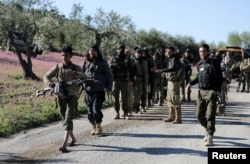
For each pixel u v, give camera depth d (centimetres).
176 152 878
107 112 1409
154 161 811
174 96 1197
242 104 1684
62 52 877
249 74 2208
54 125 1161
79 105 1391
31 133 1048
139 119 1271
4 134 1018
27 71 2270
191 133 1066
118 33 3253
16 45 2284
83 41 3362
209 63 918
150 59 1493
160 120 1259
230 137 1023
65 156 838
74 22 3366
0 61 2892
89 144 936
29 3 2284
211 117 920
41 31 2333
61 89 866
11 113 1196
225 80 1090
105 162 801
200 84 929
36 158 823
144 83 1382
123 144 941
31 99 1490
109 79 1004
